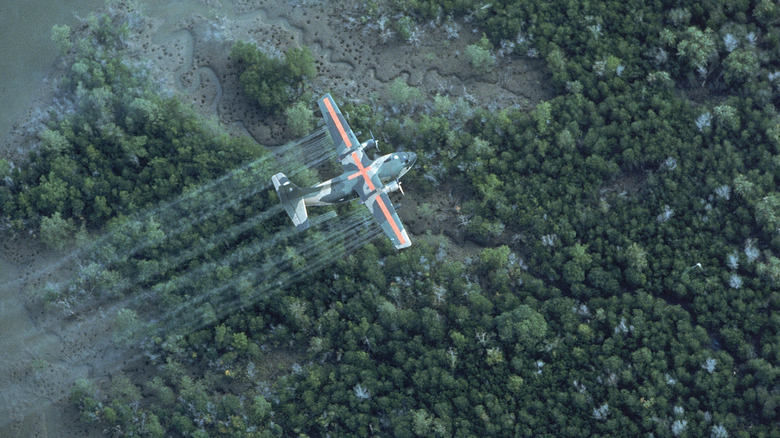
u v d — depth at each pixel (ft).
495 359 491.72
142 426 497.46
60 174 531.91
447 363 495.41
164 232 526.57
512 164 532.32
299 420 489.26
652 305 500.33
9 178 536.01
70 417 509.35
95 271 522.47
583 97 542.98
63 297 526.98
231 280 517.14
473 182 528.22
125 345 517.14
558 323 501.56
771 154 525.34
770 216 506.07
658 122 532.32
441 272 515.50
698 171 525.34
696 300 498.28
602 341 498.28
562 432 479.82
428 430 483.51
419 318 505.25
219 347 506.89
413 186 541.75
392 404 490.08
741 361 492.95
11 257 535.60
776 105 538.47
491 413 483.10
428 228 536.42
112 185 532.32
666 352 492.54
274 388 501.97
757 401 480.64
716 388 481.87
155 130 542.57
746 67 534.78
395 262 515.09
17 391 515.09
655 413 478.59
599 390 484.74
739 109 534.78
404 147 543.39
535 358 496.64
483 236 525.75
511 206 524.93
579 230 519.60
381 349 501.56
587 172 529.04
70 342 522.47
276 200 529.86
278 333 506.07
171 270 522.88
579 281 508.12
